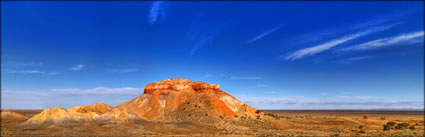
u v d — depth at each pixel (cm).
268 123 13375
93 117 13250
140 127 11262
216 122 13338
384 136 8619
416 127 11962
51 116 12444
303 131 10612
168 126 11456
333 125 13000
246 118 14675
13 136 8831
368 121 14275
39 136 8944
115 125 11481
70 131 10200
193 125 11969
